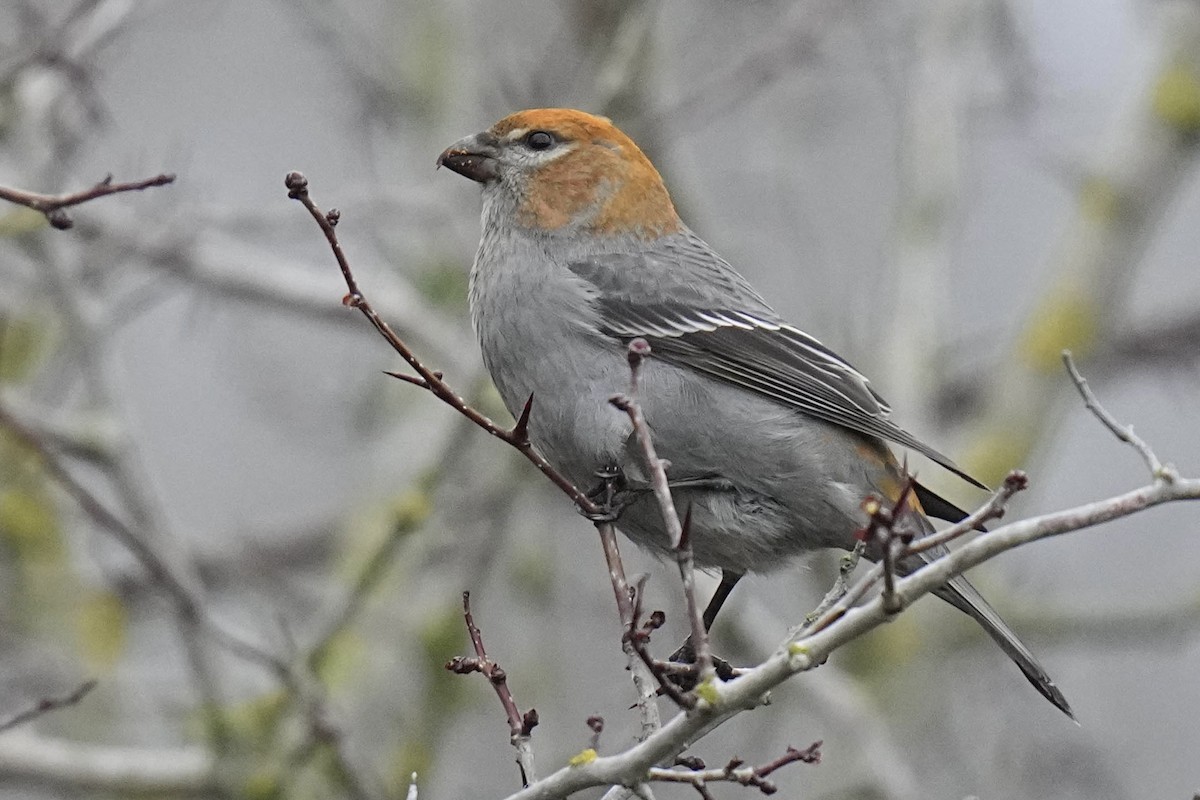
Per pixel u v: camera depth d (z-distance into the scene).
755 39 14.01
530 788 5.93
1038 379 14.44
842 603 5.85
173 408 16.94
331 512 16.12
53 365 13.48
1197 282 18.31
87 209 11.74
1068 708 7.96
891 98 16.19
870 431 8.68
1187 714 14.44
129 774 11.25
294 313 13.65
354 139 15.30
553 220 9.23
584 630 14.48
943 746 13.59
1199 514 16.36
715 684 5.68
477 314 9.30
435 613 12.88
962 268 17.66
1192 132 14.34
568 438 8.82
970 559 5.61
